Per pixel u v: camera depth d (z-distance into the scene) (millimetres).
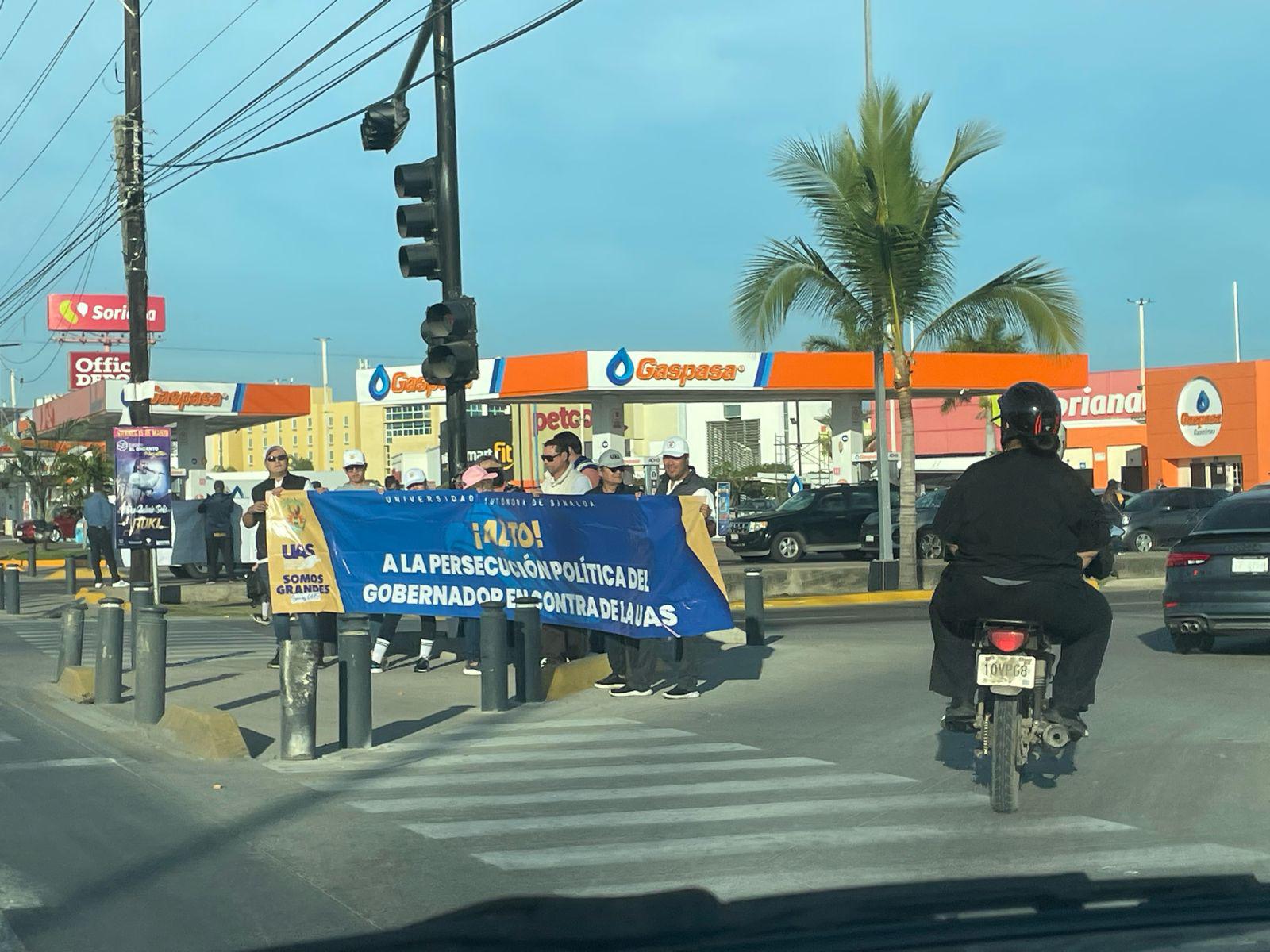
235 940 5176
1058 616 6805
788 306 23531
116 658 11539
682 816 7227
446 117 12750
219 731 9156
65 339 55750
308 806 7578
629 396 38094
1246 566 12906
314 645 9078
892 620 18453
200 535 28531
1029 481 6844
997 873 5973
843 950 4945
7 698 12031
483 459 13172
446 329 12664
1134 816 7094
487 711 10906
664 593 11430
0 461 64312
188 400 38812
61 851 6562
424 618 13195
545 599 12023
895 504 32719
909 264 22844
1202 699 10859
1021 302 23016
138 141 23000
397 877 6070
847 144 22703
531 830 6953
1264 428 50125
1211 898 5578
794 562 32781
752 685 12047
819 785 7973
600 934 5195
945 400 57000
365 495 12148
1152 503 34062
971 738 9305
